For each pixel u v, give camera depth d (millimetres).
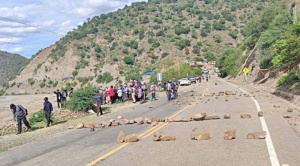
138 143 10930
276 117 14602
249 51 80562
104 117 22422
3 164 10086
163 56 179625
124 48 196875
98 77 165875
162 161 8281
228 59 101938
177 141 10664
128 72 164500
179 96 33625
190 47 188250
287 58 33656
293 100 22312
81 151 10664
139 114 21219
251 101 23234
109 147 10742
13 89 199875
